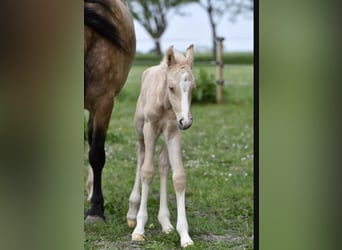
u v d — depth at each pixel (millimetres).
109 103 4453
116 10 4461
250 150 6633
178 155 3975
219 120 8234
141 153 4359
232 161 6211
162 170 4242
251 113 8719
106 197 5031
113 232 4230
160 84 3871
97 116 4434
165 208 4242
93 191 4543
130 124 7875
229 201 4949
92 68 4305
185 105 3617
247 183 5418
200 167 5938
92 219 4449
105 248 3924
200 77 10133
